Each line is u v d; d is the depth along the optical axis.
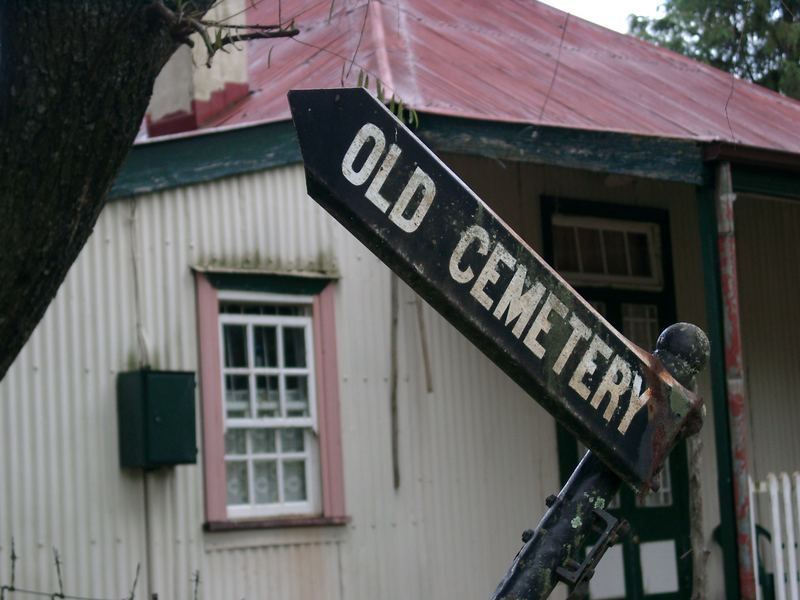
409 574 10.34
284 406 9.76
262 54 12.88
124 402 8.70
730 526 10.22
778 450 13.99
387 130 2.15
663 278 13.16
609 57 14.63
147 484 8.82
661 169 10.36
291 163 9.91
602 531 2.29
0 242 3.70
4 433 8.18
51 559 8.27
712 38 16.89
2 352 3.85
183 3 4.01
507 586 2.27
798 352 14.48
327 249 10.12
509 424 11.42
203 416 9.19
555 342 2.21
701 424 2.33
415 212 2.15
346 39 12.09
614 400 2.25
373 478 10.21
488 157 9.47
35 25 3.64
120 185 8.89
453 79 11.10
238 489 9.47
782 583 10.48
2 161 3.67
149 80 3.91
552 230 12.21
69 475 8.43
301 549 9.66
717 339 10.47
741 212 14.20
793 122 14.70
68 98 3.69
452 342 11.05
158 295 9.05
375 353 10.38
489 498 11.10
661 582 12.49
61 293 8.55
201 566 9.02
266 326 9.74
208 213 9.39
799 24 11.87
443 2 14.09
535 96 11.59
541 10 15.72
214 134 9.41
